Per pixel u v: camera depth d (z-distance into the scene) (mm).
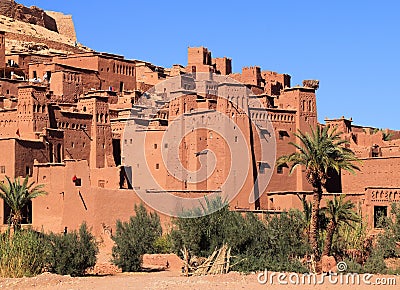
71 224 75438
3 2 152000
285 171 86625
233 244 55969
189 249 57031
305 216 61375
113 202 75312
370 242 64062
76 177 75812
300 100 90125
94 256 58656
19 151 81438
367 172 82562
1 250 53281
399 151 87562
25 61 112312
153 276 54312
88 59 108750
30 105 86125
